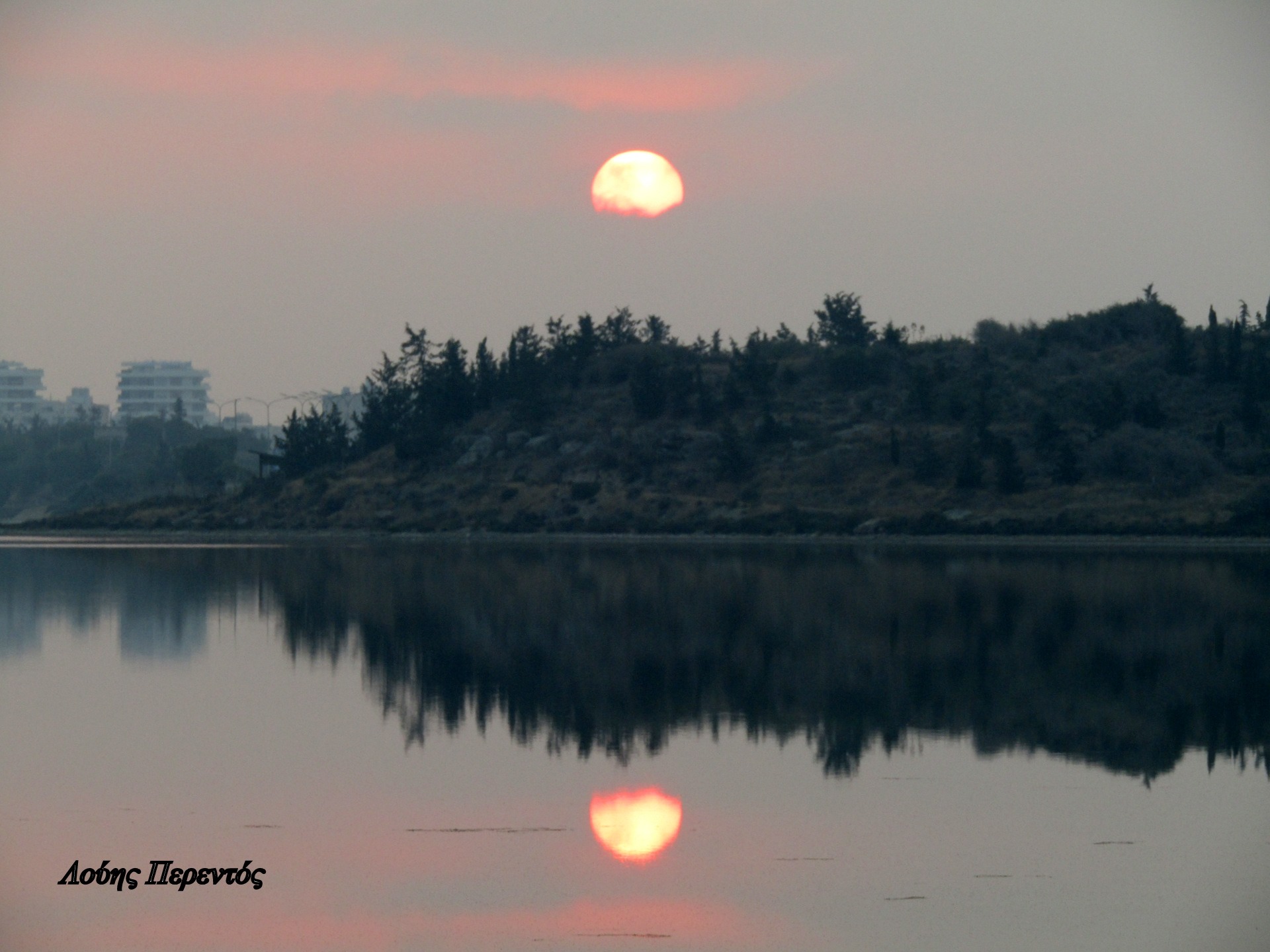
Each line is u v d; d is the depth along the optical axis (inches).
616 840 2085.4
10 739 2721.5
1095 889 1886.1
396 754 2591.0
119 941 1734.7
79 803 2269.9
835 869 1962.4
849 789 2351.1
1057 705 3041.3
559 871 1956.2
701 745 2669.8
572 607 4975.4
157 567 7283.5
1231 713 2947.8
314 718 2923.2
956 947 1704.0
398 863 1985.7
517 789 2358.5
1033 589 5452.8
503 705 3063.5
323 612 4854.8
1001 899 1851.6
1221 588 5433.1
